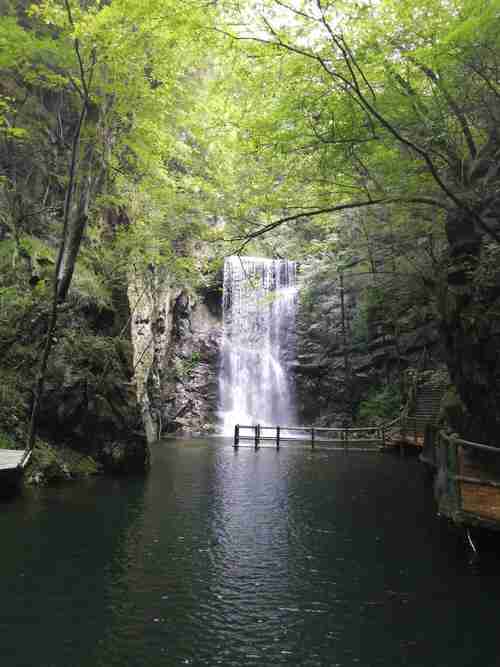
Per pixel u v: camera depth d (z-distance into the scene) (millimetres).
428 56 7062
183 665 4156
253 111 9281
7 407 11516
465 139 9820
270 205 9922
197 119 11766
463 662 4238
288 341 32531
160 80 11641
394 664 4203
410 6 7184
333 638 4652
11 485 9789
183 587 5859
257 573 6355
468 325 8703
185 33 7965
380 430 22078
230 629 4828
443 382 18891
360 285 22141
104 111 11867
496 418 8617
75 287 14164
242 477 13688
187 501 10484
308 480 13281
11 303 12719
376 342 28625
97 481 12156
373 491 11820
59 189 16078
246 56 7797
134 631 4750
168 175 15023
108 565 6508
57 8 10047
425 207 11773
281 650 4430
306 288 28078
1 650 4352
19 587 5699
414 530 8438
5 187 14055
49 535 7633
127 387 14367
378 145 8461
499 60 7746
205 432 28406
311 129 8203
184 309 30719
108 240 17859
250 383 32281
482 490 7547
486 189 8781
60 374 12516
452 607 5348
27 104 14672
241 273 33656
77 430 12656
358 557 7031
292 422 30766
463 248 9328
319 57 7293
